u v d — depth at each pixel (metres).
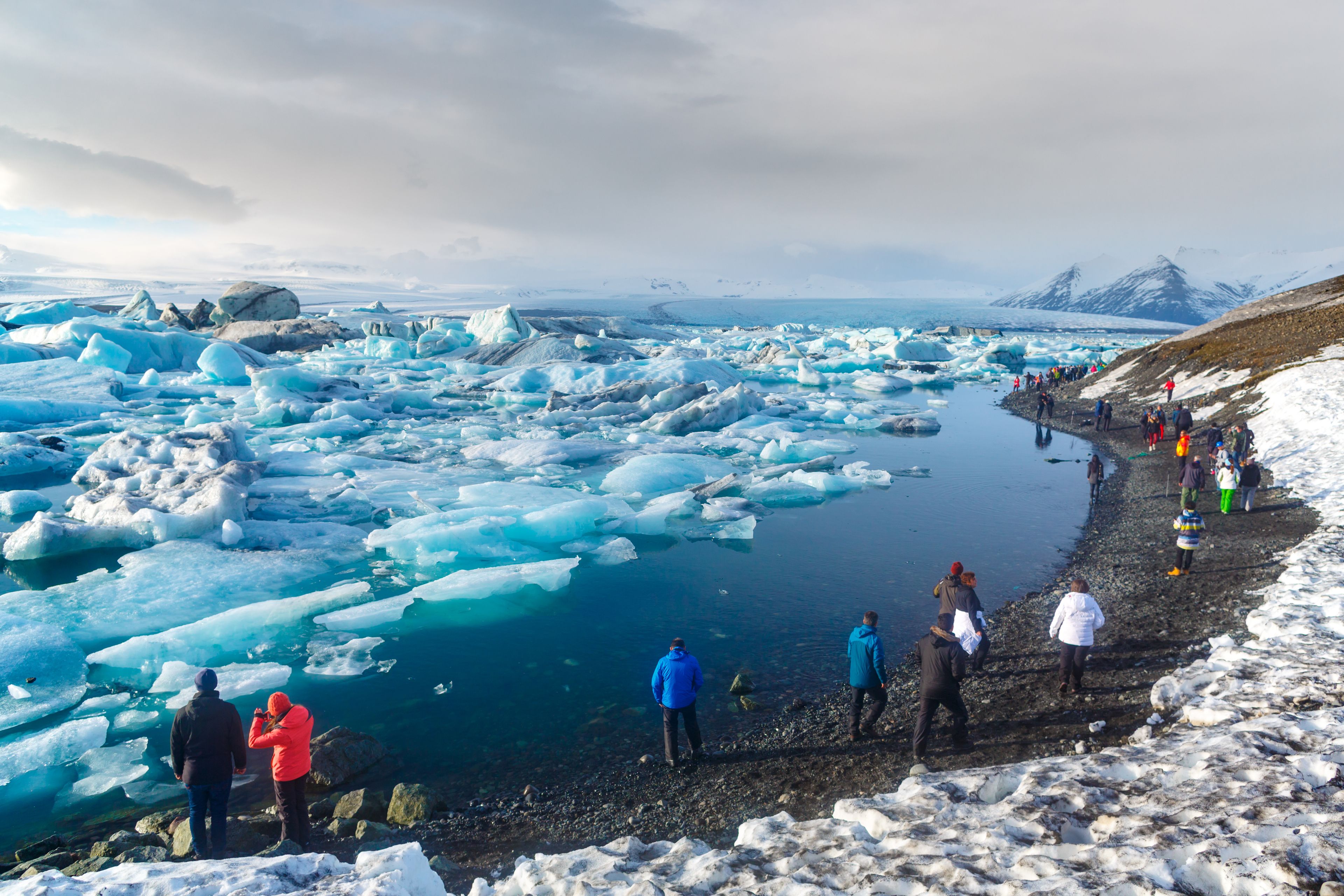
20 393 37.84
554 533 17.39
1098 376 51.78
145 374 46.66
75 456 26.97
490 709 9.81
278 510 19.08
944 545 17.02
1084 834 4.67
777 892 4.39
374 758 8.50
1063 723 8.16
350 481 22.64
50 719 9.72
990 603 12.98
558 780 8.11
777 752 8.42
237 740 6.26
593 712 9.69
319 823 7.26
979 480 24.47
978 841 4.65
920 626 12.30
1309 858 3.68
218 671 10.69
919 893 4.10
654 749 8.72
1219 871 3.77
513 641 12.01
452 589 13.54
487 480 23.88
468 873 6.29
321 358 65.25
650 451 29.61
